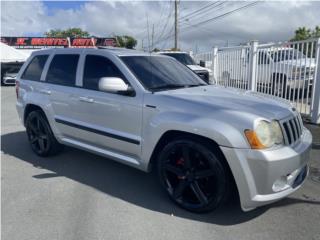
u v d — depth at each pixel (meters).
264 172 3.10
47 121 5.39
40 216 3.56
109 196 4.06
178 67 4.94
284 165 3.15
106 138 4.37
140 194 4.12
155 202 3.89
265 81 9.41
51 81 5.27
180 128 3.47
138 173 4.83
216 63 12.22
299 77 8.12
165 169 3.76
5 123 8.73
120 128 4.18
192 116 3.44
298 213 3.58
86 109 4.58
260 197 3.18
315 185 4.32
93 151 4.70
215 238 3.13
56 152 5.57
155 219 3.49
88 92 4.55
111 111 4.23
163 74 4.44
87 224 3.39
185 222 3.42
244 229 3.28
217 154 3.34
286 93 8.61
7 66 27.56
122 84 3.94
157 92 3.89
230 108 3.35
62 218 3.51
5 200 3.94
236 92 4.17
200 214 3.57
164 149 3.71
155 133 3.72
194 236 3.17
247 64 10.21
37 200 3.95
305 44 7.94
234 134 3.16
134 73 4.14
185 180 3.62
